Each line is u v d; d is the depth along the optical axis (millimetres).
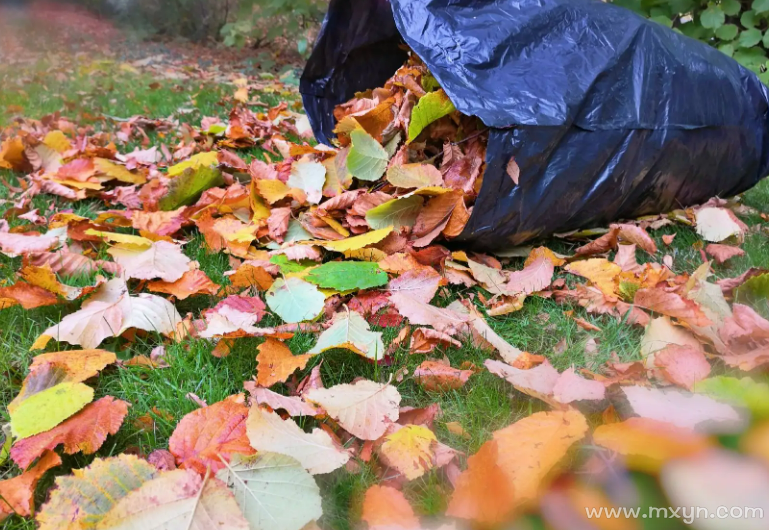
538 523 774
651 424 864
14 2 5766
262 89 4547
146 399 1022
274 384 1073
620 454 849
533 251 1541
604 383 1032
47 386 988
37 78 4348
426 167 1642
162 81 4633
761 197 2346
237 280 1374
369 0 2293
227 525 704
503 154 1405
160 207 1824
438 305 1401
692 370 1045
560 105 1479
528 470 792
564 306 1446
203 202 1824
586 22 1695
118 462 786
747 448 840
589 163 1577
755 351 1124
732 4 3627
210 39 6855
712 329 1215
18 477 814
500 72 1540
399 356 1158
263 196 1764
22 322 1238
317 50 2385
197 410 913
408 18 1687
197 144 2695
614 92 1632
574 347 1244
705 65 1886
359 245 1463
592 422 964
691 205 2059
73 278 1413
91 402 948
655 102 1707
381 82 2629
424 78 1902
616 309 1381
